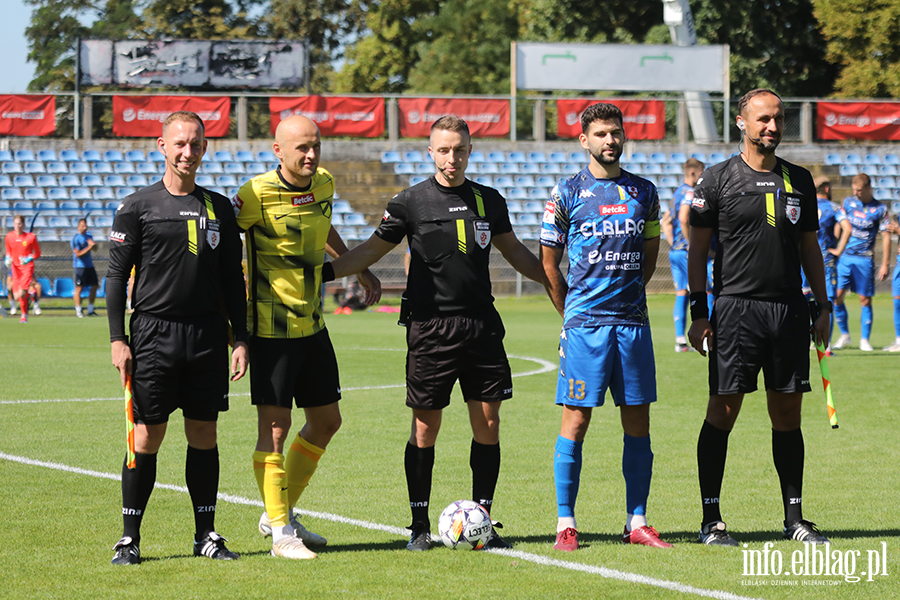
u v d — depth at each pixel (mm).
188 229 7211
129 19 87938
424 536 7734
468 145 7832
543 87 47281
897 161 50812
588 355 7715
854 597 6355
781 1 62375
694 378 18250
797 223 7863
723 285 7965
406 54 87812
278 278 7684
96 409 14812
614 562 7199
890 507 8938
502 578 6785
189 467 7469
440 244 7824
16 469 10570
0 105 44500
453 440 12516
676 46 47500
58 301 43281
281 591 6480
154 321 7266
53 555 7367
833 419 7879
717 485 7898
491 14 83312
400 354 22969
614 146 7684
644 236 7797
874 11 58188
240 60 46625
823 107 49031
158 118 45062
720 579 6754
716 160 49250
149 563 7191
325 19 88312
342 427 13414
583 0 65750
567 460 7762
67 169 46188
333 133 46125
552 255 7926
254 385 7688
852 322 32094
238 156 46594
